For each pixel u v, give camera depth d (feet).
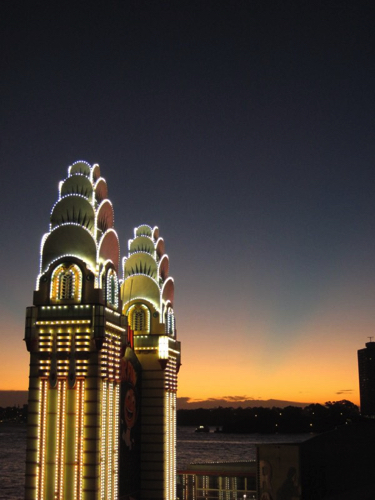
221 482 234.99
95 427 146.61
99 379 149.38
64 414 148.15
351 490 175.63
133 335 189.47
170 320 201.26
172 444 194.80
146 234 202.28
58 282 155.33
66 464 145.69
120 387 170.30
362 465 182.29
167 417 191.21
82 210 161.27
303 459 173.58
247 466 241.35
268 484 176.45
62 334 151.84
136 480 181.47
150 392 188.65
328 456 178.91
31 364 152.05
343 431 187.01
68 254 156.46
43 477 146.00
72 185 166.50
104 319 151.02
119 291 167.73
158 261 199.72
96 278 153.79
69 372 149.28
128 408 176.76
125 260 196.75
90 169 169.27
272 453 177.58
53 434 147.64
